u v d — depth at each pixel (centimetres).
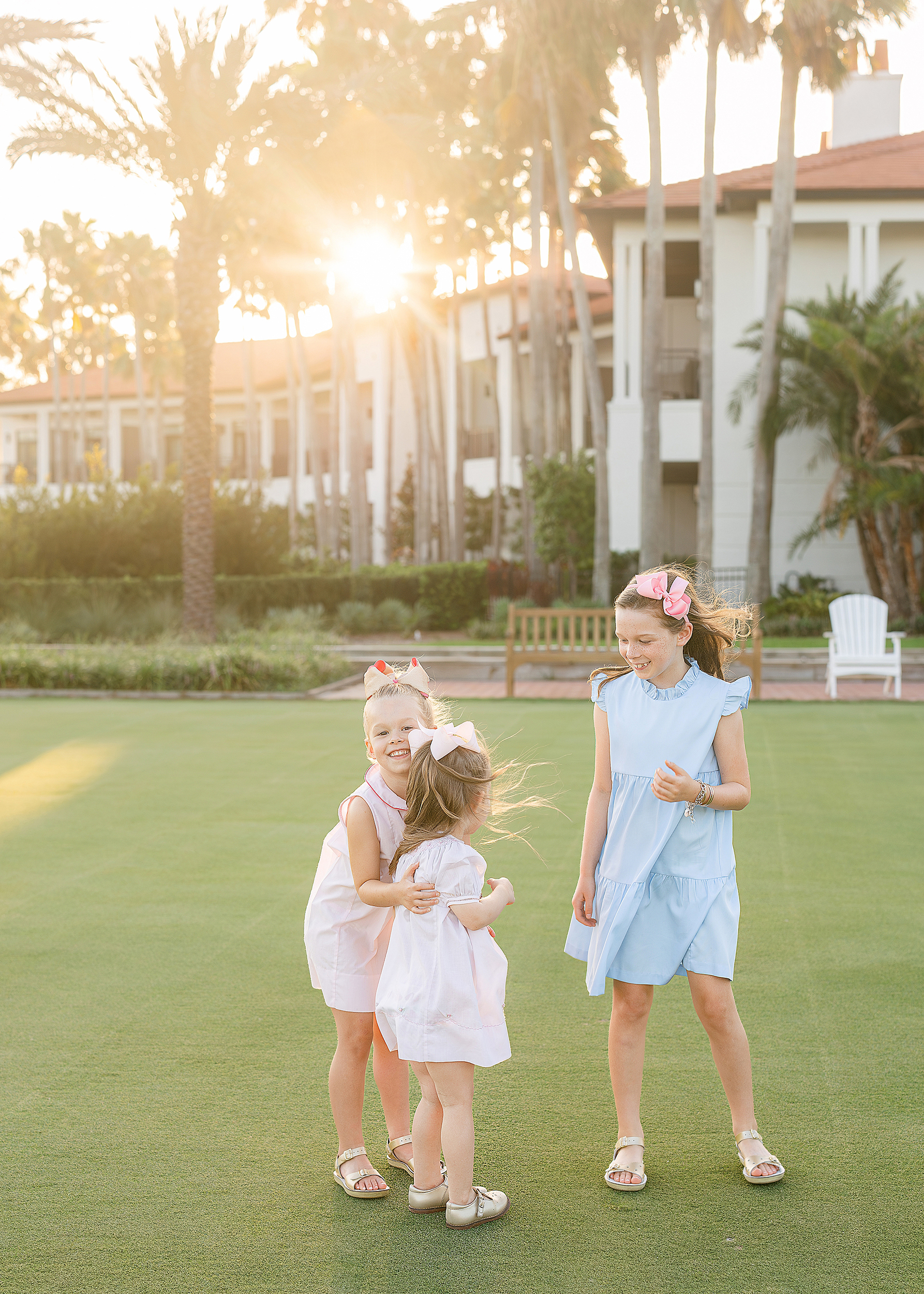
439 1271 268
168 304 4903
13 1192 306
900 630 2173
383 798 306
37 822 765
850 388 2234
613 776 323
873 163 2638
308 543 3756
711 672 337
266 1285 262
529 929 539
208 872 639
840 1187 305
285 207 2042
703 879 310
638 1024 317
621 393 2606
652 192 2219
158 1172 317
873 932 525
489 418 3897
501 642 2088
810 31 2109
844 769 950
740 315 2606
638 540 2609
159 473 4775
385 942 311
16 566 2344
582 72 2275
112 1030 419
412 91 2070
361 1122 321
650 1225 288
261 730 1202
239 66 1906
